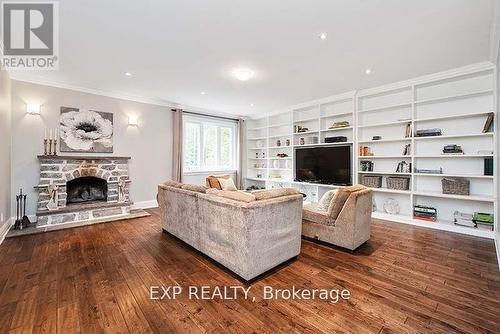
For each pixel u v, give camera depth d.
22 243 2.97
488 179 3.42
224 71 3.50
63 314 1.61
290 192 2.47
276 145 6.43
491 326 1.51
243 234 2.02
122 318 1.58
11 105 3.65
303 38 2.55
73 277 2.13
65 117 4.14
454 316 1.61
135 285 2.01
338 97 4.77
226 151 6.75
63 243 2.99
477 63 3.20
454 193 3.52
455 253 2.68
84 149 4.34
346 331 1.47
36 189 3.87
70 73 3.60
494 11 2.07
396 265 2.39
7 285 1.98
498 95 2.84
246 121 7.06
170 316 1.61
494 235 3.06
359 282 2.06
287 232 2.37
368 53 2.90
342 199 2.76
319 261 2.49
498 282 2.04
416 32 2.43
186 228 2.87
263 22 2.27
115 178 4.60
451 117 3.57
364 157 4.47
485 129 3.25
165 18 2.21
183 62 3.18
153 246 2.92
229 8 2.06
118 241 3.09
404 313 1.64
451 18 2.18
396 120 4.25
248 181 7.10
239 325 1.53
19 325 1.50
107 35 2.51
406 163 4.07
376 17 2.18
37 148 3.90
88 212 4.16
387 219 4.11
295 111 5.85
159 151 5.34
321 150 5.07
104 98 4.57
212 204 2.37
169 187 3.21
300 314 1.64
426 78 3.68
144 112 5.11
